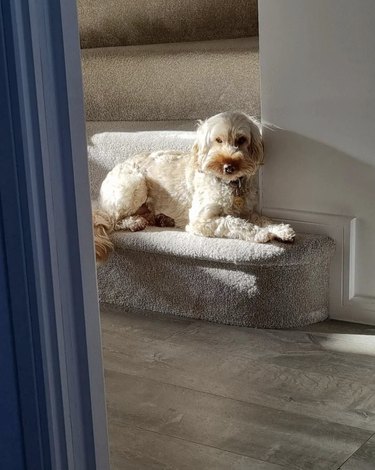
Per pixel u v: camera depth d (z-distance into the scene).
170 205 2.84
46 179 1.22
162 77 3.32
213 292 2.65
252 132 2.58
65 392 1.31
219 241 2.60
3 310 1.26
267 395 2.15
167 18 3.79
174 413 2.07
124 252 2.79
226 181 2.63
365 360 2.35
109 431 1.98
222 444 1.90
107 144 3.10
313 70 2.49
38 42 1.18
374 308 2.56
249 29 3.68
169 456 1.86
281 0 2.49
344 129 2.49
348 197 2.54
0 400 1.28
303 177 2.60
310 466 1.79
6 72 1.17
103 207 2.85
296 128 2.57
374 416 2.01
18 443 1.32
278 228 2.55
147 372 2.33
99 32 3.95
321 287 2.61
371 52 2.39
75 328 1.31
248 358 2.39
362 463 1.80
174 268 2.71
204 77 3.22
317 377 2.25
